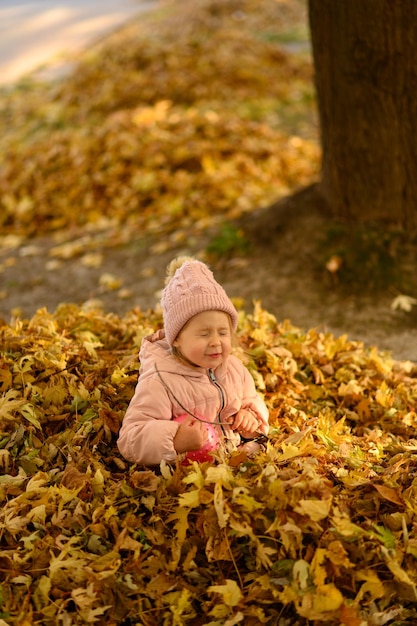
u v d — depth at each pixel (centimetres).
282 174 802
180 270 295
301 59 1334
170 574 263
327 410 374
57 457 310
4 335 382
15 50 1736
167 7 2053
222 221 679
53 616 246
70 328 409
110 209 755
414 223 554
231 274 587
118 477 297
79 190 781
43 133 1027
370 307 523
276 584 257
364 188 556
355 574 259
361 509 285
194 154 784
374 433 358
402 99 516
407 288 533
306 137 973
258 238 617
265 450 308
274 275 571
